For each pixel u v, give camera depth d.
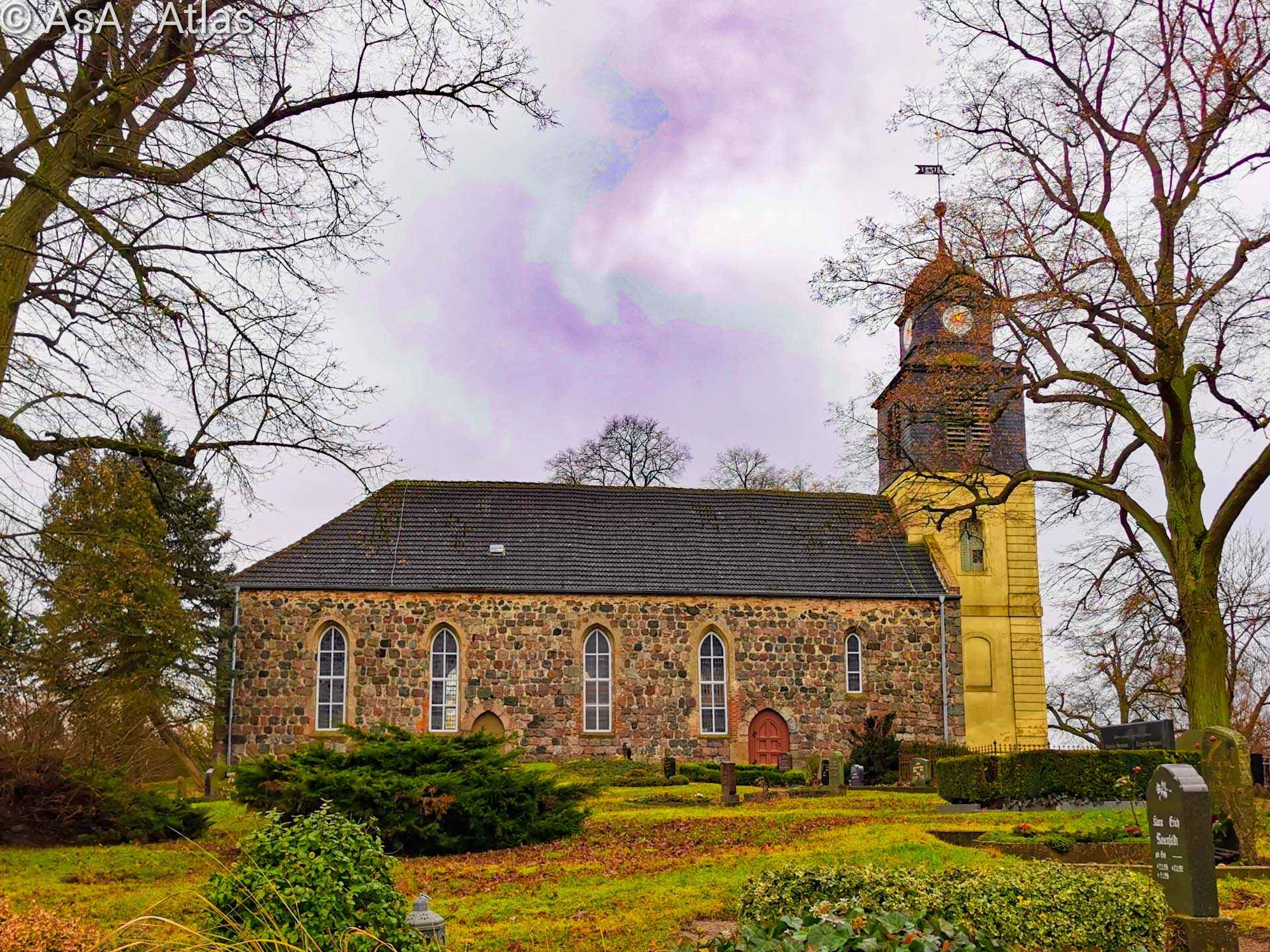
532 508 43.84
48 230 14.93
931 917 8.21
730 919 13.84
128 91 13.90
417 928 10.48
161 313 14.58
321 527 41.50
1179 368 24.17
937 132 26.28
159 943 9.27
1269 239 23.48
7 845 19.94
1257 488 22.73
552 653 40.19
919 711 41.69
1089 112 25.59
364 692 39.03
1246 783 17.69
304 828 10.73
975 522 44.47
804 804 27.50
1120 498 25.70
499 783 21.03
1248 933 13.23
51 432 15.53
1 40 14.19
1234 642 39.28
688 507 45.12
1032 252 24.05
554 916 14.16
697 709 40.62
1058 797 25.16
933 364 26.86
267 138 15.28
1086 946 10.48
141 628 32.50
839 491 50.12
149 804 21.58
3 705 20.67
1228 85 22.48
